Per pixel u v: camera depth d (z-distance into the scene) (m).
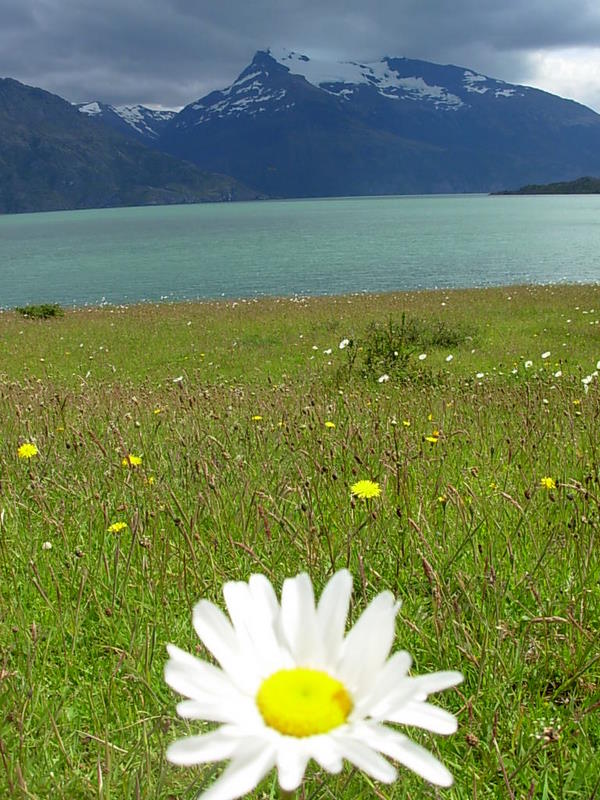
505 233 86.81
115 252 81.75
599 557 3.47
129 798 2.11
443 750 2.38
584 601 2.99
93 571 3.52
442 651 2.73
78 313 30.27
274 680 1.00
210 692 0.99
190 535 3.52
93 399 8.35
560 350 15.74
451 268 49.94
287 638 1.11
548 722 2.47
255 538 3.75
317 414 6.09
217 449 5.26
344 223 132.00
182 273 54.88
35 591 3.45
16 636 2.96
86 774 2.27
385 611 1.07
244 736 0.91
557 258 54.50
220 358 17.27
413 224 118.25
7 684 2.53
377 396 8.52
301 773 0.87
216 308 29.61
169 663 0.99
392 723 2.27
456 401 7.73
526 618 2.96
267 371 15.11
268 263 59.88
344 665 1.06
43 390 9.19
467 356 15.33
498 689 2.57
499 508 4.03
